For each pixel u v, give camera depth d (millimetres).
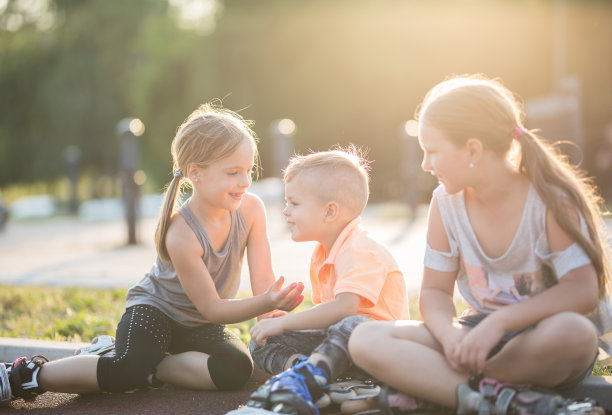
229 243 3016
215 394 2803
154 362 2805
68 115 28219
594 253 2262
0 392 2637
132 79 28062
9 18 33031
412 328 2395
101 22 29047
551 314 2213
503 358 2236
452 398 2229
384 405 2346
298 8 23266
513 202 2359
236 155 2801
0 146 30109
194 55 25078
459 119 2273
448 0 22172
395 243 8867
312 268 2920
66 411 2621
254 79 24000
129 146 10016
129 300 3033
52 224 16734
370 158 23719
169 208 2902
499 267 2416
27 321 4281
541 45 21844
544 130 12164
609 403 2420
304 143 23906
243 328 3896
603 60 21500
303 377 2330
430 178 17172
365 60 22719
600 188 17266
